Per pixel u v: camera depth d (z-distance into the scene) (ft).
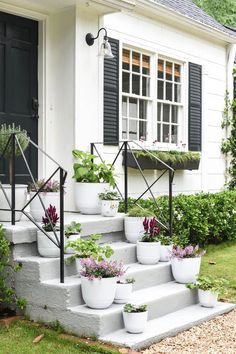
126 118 27.66
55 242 15.94
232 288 20.24
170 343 14.52
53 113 22.18
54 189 17.90
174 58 30.91
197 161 31.58
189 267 18.17
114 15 26.37
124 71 27.40
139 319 14.47
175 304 17.07
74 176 20.84
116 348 13.62
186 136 31.86
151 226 18.79
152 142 28.94
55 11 22.03
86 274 14.94
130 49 27.86
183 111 31.89
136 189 27.89
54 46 22.13
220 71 35.40
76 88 21.68
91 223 18.60
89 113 22.34
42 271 15.55
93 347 13.62
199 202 26.48
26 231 16.25
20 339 14.23
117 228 19.70
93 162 22.20
